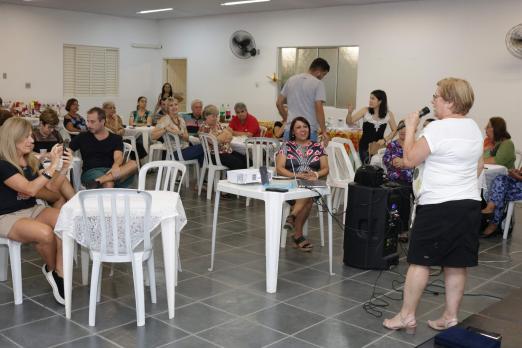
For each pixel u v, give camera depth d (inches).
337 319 131.0
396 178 199.3
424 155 112.8
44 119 218.2
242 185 156.7
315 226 221.9
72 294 141.4
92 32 458.6
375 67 368.5
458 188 112.8
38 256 171.9
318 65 219.5
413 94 352.2
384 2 358.6
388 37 360.5
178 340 117.6
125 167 187.6
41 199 151.1
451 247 114.8
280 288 150.8
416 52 348.5
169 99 293.6
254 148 258.8
